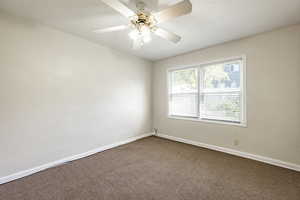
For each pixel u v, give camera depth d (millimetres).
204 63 3166
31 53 2137
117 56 3320
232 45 2768
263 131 2465
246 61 2607
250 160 2545
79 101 2688
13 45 1984
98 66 2967
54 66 2369
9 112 1960
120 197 1670
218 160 2568
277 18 2014
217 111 3049
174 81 3795
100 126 3016
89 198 1652
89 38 2734
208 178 2029
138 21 1659
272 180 1963
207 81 3188
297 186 1832
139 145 3371
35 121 2184
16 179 2000
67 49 2516
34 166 2178
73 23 2219
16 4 1771
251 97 2570
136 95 3770
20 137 2051
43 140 2266
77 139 2666
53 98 2363
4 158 1926
